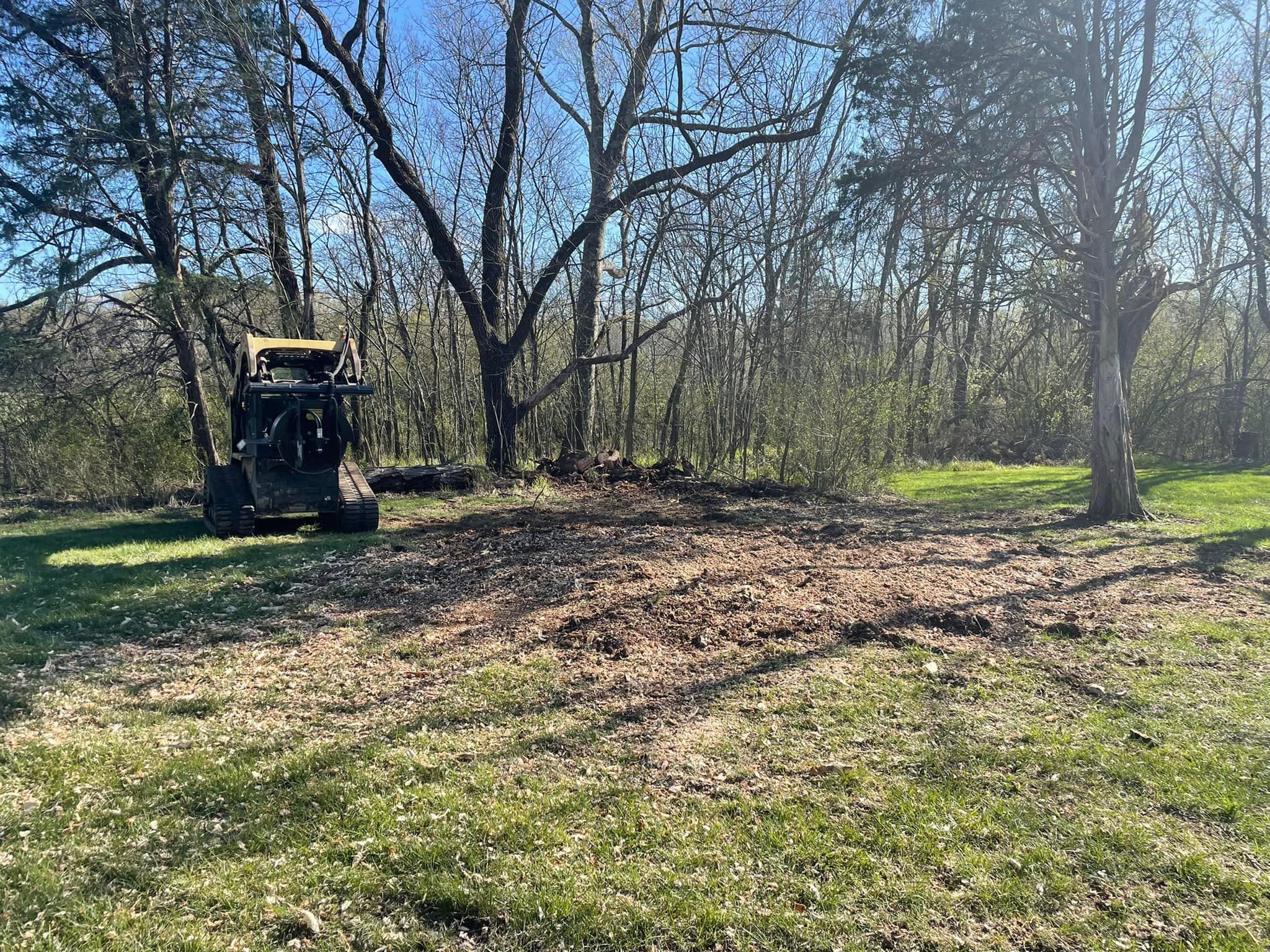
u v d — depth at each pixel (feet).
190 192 47.06
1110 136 35.88
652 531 32.45
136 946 8.62
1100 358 37.86
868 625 19.34
